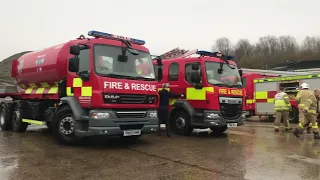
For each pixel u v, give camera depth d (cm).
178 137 987
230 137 995
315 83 1487
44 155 684
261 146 823
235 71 1055
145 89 788
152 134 1052
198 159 659
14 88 1115
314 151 754
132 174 541
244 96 1050
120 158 663
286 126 1205
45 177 519
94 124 721
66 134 797
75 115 752
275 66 6412
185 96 1024
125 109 757
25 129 1081
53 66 865
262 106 1722
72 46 744
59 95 841
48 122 916
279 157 684
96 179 511
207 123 960
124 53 786
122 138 938
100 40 764
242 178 524
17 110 1073
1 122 1145
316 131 971
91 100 729
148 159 655
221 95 972
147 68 824
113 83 733
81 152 722
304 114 993
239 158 672
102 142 868
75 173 544
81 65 768
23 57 1069
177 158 667
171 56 1234
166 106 986
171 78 1071
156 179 513
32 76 977
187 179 515
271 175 544
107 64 754
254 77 1794
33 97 1009
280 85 1642
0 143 834
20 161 625
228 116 990
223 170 573
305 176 539
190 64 1022
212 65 999
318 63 4425
